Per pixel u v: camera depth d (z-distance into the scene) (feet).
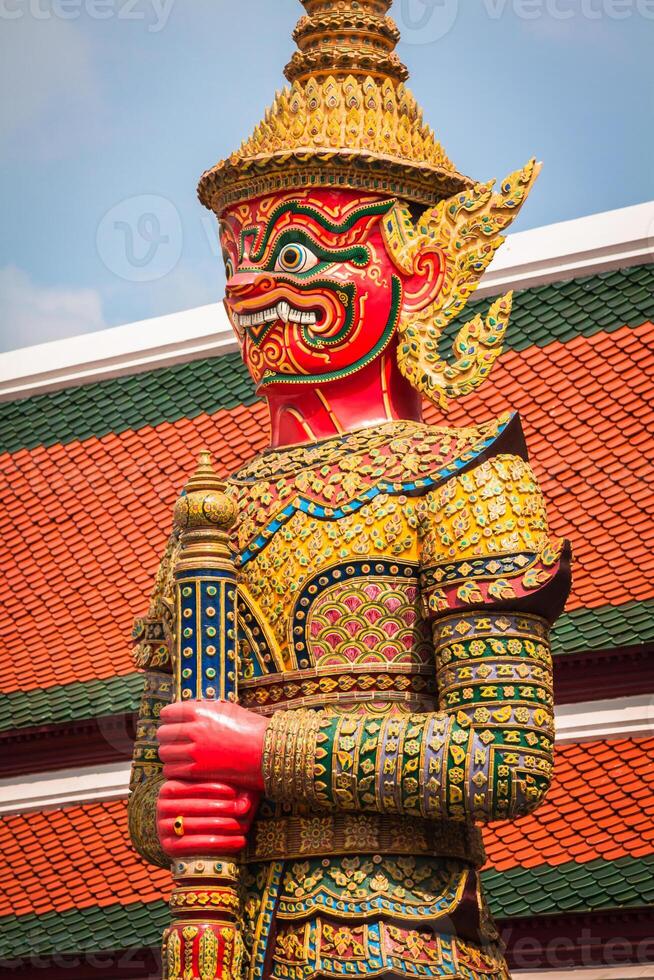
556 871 35.29
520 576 20.59
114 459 49.16
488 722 20.22
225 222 23.63
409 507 21.43
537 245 45.91
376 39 23.79
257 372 23.29
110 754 42.68
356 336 22.53
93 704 42.65
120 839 41.24
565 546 20.58
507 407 43.75
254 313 22.88
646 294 44.60
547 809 36.73
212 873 20.40
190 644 21.12
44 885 40.68
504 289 46.24
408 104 23.49
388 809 20.20
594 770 37.17
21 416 51.96
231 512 21.49
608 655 37.63
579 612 38.50
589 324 44.60
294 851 20.84
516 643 20.52
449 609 20.74
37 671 44.34
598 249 45.21
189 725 20.45
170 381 50.19
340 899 20.44
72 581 46.65
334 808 20.36
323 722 20.35
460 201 22.91
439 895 20.67
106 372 51.24
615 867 34.88
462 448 21.63
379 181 22.66
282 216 22.70
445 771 20.02
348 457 21.97
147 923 38.58
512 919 34.91
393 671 21.06
